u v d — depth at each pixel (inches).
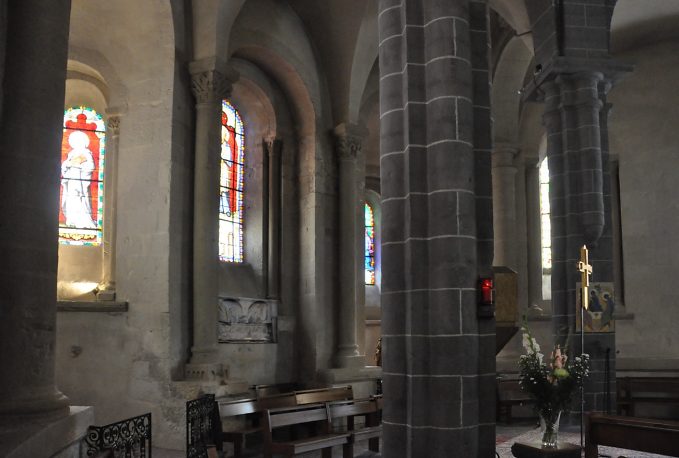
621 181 812.0
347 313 674.2
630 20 767.1
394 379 338.6
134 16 547.5
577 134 576.1
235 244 660.1
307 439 444.8
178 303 530.3
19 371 270.2
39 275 279.6
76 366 514.3
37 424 266.8
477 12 365.1
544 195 884.0
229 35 576.7
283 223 668.7
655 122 804.6
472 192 339.3
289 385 650.8
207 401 429.7
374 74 791.1
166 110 540.7
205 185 548.1
